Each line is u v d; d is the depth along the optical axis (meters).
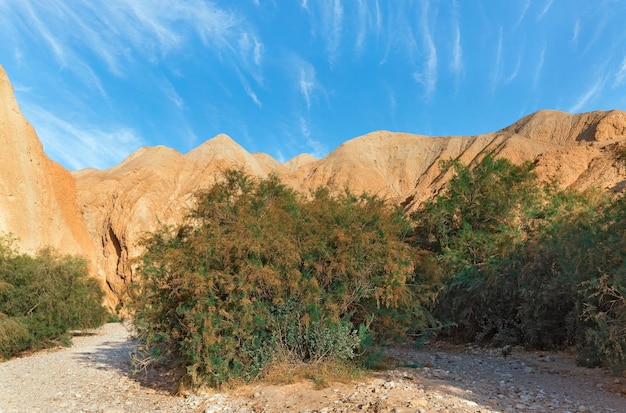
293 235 10.15
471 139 100.94
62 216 50.88
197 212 11.85
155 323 10.27
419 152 103.50
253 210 11.29
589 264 10.33
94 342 23.66
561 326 13.41
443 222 19.23
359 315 10.94
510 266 14.88
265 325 9.52
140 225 65.12
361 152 104.06
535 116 98.06
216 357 9.35
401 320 11.29
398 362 11.23
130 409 8.86
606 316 9.57
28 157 47.91
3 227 43.28
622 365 9.00
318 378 8.73
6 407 9.45
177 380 10.66
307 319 9.34
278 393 8.28
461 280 15.65
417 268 12.38
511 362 11.84
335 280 10.19
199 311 9.25
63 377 13.20
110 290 61.41
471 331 15.55
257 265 9.34
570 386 8.80
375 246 10.12
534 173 20.11
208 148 84.12
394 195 91.69
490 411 6.69
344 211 10.82
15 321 20.06
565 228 12.83
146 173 75.50
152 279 10.53
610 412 6.80
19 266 21.84
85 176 82.00
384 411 6.61
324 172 98.25
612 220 10.49
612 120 79.06
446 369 10.76
